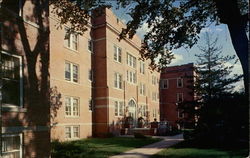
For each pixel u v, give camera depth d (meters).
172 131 33.59
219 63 25.88
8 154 10.34
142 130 31.81
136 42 38.75
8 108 10.38
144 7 14.06
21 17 11.53
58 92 23.72
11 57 10.99
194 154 14.79
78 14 14.55
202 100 21.25
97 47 30.27
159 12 14.38
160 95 53.47
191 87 23.72
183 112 21.17
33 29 12.23
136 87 38.66
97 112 29.69
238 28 12.73
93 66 29.95
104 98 29.55
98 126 29.44
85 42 28.59
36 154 11.66
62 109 24.14
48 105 12.73
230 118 18.77
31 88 11.77
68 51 25.59
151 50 16.19
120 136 30.02
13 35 11.03
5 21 10.66
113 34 31.61
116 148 17.80
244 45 12.51
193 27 15.32
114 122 30.50
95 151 16.17
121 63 33.69
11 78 10.92
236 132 19.02
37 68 12.27
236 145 18.44
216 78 22.89
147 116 43.19
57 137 23.09
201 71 24.81
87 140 24.16
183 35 14.87
